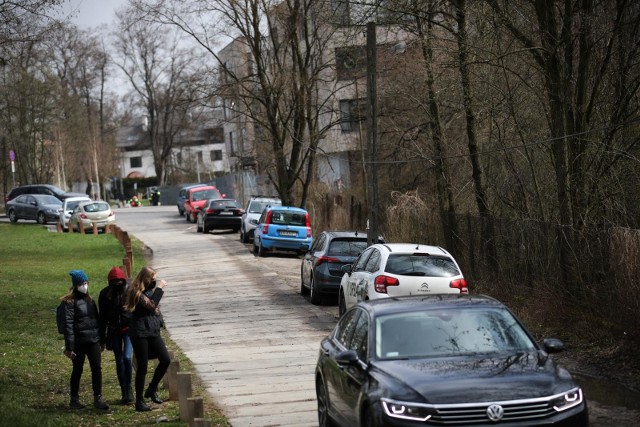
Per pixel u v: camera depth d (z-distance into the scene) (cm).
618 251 1599
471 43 2381
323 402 1140
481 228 2428
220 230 5641
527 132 2486
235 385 1537
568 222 2044
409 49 3108
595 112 2162
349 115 4472
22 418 1187
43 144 7994
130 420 1280
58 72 9106
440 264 1866
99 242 4669
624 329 1573
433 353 960
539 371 902
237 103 4475
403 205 3077
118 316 1391
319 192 4984
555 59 2053
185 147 11781
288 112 4634
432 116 2859
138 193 12612
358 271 2003
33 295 2730
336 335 1133
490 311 1020
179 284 3086
